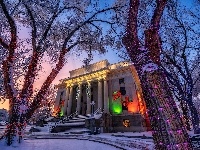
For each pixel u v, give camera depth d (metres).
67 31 10.71
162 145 2.47
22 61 11.20
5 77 8.66
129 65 33.94
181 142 2.44
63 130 25.86
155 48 3.40
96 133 22.28
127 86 32.75
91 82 39.22
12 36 8.61
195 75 23.59
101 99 34.44
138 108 29.47
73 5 9.62
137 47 3.53
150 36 3.52
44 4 8.83
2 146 7.67
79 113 37.06
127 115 29.64
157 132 2.63
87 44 11.20
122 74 34.78
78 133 23.00
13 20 8.37
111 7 9.09
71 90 41.34
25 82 8.90
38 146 9.01
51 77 8.97
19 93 9.48
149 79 3.06
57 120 34.84
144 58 3.28
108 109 31.47
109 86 34.97
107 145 11.05
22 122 8.43
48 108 39.19
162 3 3.57
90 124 25.16
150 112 2.86
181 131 2.57
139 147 9.72
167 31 16.20
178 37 16.73
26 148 8.09
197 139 11.08
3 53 10.69
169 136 2.47
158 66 3.19
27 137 16.14
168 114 2.69
